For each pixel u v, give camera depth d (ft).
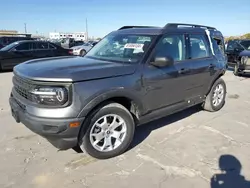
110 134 10.28
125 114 10.37
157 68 11.36
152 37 11.81
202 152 10.99
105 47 13.16
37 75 8.86
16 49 35.88
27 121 9.00
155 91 11.44
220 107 17.03
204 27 15.96
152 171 9.48
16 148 11.05
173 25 13.08
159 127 13.76
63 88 8.59
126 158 10.42
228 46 38.88
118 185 8.63
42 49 38.60
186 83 13.25
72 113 8.68
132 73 10.37
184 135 12.76
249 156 10.68
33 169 9.46
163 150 11.13
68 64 10.36
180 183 8.78
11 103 10.44
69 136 8.95
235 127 14.01
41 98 8.68
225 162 10.16
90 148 9.77
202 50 14.69
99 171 9.43
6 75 32.17
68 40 78.48
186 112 16.48
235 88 24.97
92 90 9.05
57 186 8.49
